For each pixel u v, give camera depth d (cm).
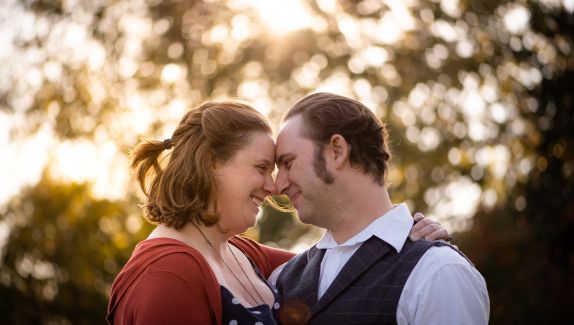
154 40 881
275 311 271
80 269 913
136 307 237
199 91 877
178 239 257
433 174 904
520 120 876
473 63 865
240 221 264
